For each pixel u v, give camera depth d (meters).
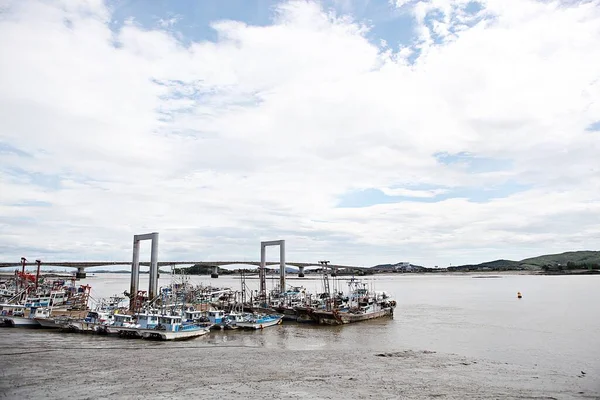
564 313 109.25
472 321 95.62
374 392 40.66
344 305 105.44
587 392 41.94
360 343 69.69
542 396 40.41
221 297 127.94
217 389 40.81
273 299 122.25
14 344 63.19
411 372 48.94
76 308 101.75
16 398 37.75
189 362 52.84
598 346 66.12
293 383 43.34
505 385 44.00
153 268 118.69
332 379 45.22
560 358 57.62
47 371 47.22
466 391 41.53
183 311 84.50
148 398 37.91
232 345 66.88
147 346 63.94
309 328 86.50
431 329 84.31
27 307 83.06
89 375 45.62
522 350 63.16
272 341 71.31
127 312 92.75
